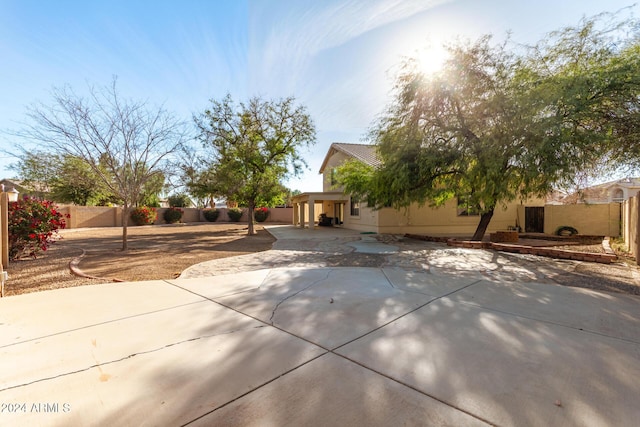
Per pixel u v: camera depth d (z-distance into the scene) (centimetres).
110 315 413
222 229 2284
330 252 1023
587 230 1539
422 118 1117
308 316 409
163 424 207
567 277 632
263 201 1922
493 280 611
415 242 1302
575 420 207
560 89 807
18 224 834
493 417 211
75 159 1066
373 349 313
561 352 303
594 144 852
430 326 372
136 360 291
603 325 372
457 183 1159
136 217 2770
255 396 237
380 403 227
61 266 770
